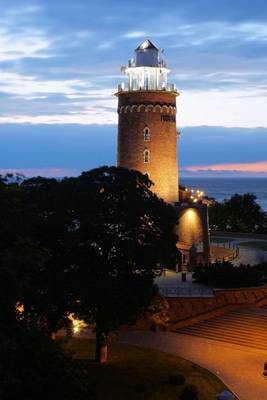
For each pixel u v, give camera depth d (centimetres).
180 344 4306
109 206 3609
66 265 3588
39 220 3484
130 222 3625
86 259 3556
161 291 4962
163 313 4084
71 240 3488
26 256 2555
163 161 6256
